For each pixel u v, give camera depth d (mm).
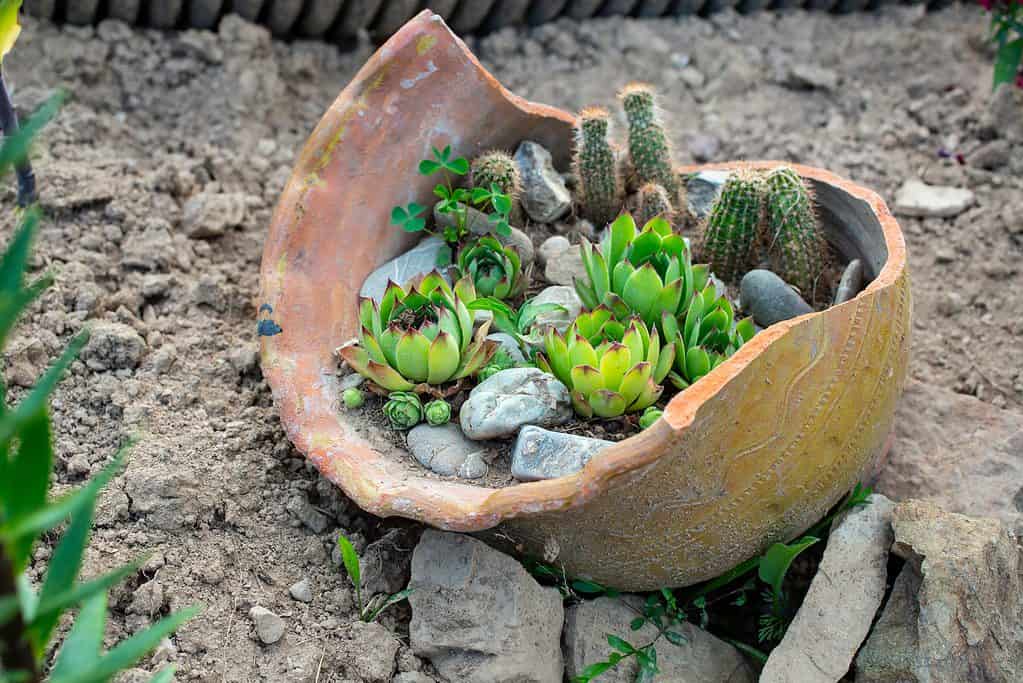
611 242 1250
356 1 1590
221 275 1388
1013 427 1292
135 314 1345
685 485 1134
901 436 1292
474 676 1155
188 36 1545
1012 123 1575
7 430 906
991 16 1688
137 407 1267
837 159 1581
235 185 1480
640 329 1189
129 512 1211
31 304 1306
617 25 1677
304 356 1245
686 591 1231
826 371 1147
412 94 1284
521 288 1291
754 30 1693
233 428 1269
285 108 1569
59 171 1404
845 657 1167
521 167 1342
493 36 1651
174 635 1164
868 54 1672
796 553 1182
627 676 1180
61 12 1553
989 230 1500
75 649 978
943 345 1419
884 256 1265
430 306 1224
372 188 1288
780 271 1314
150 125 1515
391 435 1220
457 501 1137
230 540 1212
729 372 1107
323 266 1272
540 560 1195
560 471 1165
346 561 1179
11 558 924
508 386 1200
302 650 1166
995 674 1164
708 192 1373
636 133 1351
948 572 1159
